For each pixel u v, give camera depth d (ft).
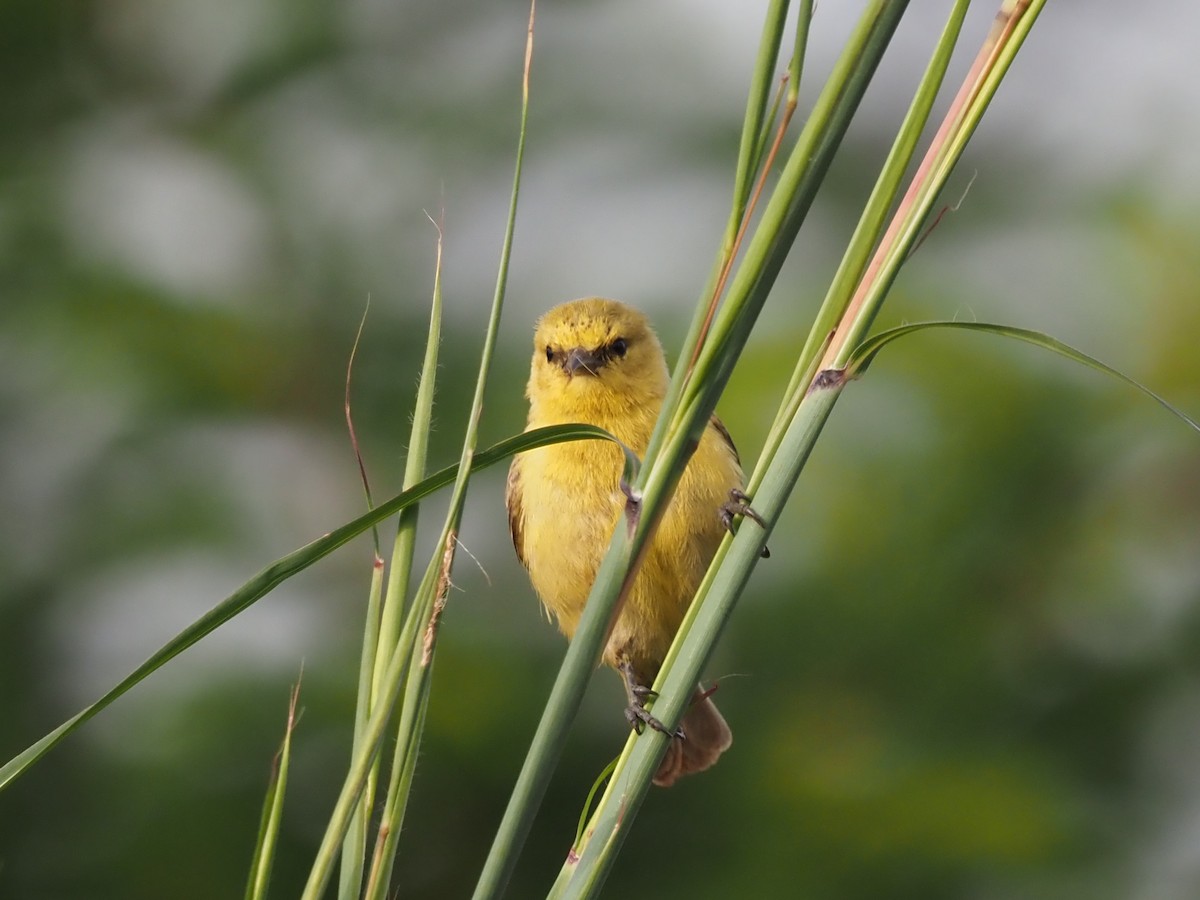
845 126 13.83
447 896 33.78
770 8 13.64
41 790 33.99
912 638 34.30
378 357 37.50
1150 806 33.96
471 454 14.76
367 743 14.10
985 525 34.40
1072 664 34.91
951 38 14.57
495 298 14.93
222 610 14.05
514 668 34.45
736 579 14.82
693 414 14.20
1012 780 33.37
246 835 33.01
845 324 15.03
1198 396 34.88
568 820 34.53
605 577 14.11
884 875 32.94
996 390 34.42
